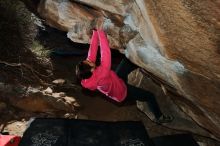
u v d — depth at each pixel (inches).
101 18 185.8
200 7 100.6
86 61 146.5
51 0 214.5
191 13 105.8
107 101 227.1
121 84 156.7
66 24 213.2
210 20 101.1
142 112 217.9
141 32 148.9
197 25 107.7
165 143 186.2
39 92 205.6
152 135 204.5
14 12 239.3
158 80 185.5
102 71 145.6
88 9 191.8
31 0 288.4
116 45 184.9
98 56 200.4
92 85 147.1
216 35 104.3
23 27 245.0
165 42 131.0
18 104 196.1
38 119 178.5
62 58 273.0
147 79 216.7
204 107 155.9
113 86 152.6
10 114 189.3
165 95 209.2
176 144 186.2
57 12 213.3
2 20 229.9
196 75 136.6
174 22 116.8
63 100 212.1
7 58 226.1
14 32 236.2
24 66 228.8
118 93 156.1
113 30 179.2
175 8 110.7
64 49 281.9
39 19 277.4
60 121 179.2
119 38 178.7
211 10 97.6
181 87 155.6
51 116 199.8
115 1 161.5
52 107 203.3
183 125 202.1
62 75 251.8
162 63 151.9
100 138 170.6
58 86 234.2
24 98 198.5
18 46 236.5
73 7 201.2
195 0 100.3
